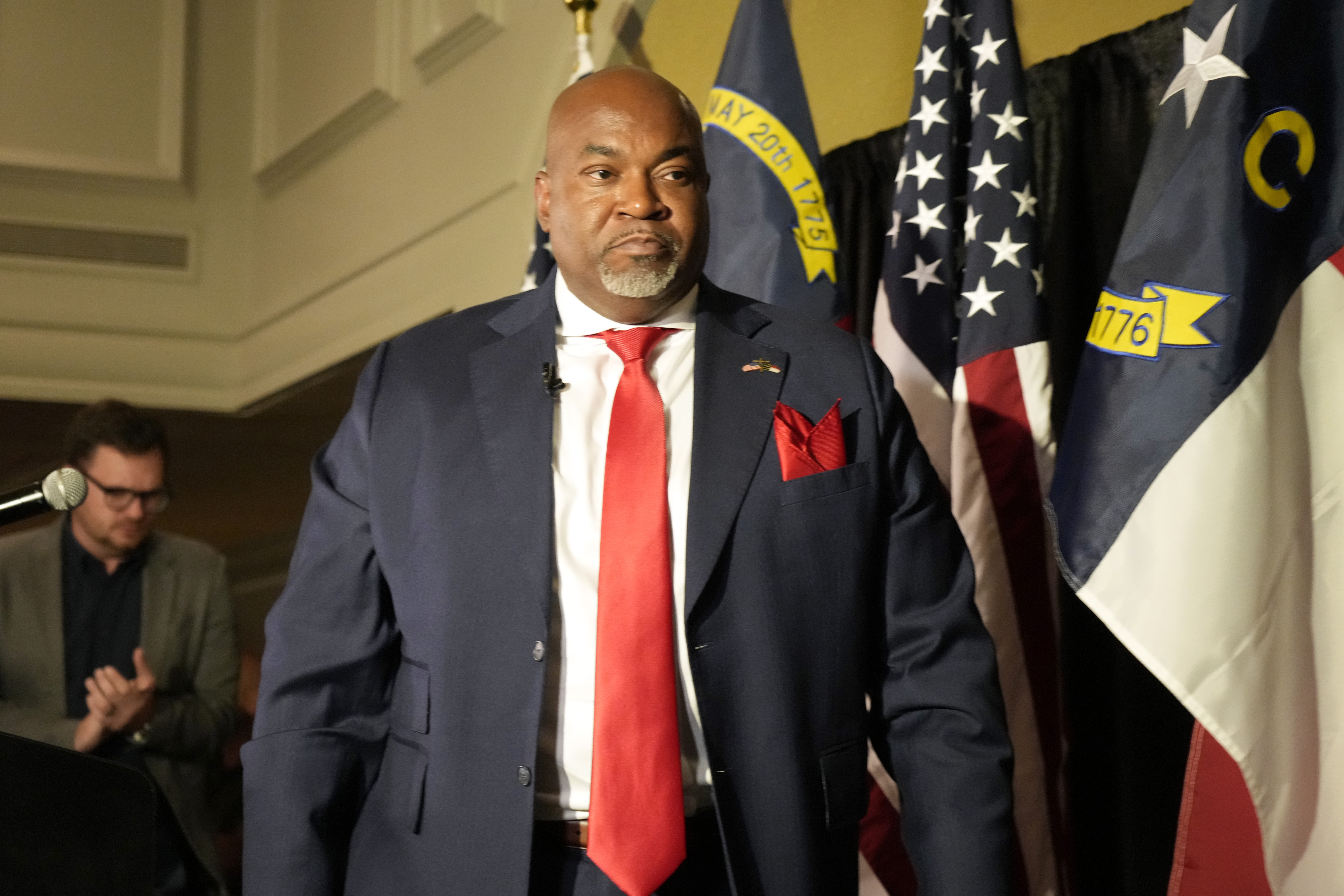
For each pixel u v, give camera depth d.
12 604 3.07
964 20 2.49
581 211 1.46
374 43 4.38
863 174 2.76
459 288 3.90
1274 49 1.86
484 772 1.32
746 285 2.33
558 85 3.55
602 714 1.30
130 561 3.21
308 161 4.79
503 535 1.38
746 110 2.44
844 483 1.41
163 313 5.11
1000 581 2.06
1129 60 2.30
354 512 1.48
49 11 5.08
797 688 1.35
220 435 5.52
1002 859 1.35
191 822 3.04
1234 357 1.77
